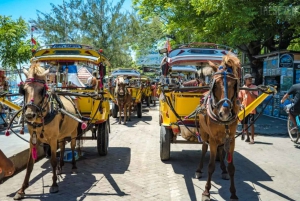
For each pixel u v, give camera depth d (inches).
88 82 335.3
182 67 442.0
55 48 321.4
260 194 224.8
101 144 326.3
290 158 326.3
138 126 563.2
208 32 593.3
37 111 205.6
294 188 238.2
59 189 231.6
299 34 642.2
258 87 238.2
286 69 595.2
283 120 595.8
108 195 220.2
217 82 196.4
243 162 310.7
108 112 343.3
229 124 196.1
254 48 671.8
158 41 1392.7
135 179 255.8
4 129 438.9
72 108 268.1
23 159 291.6
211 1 513.3
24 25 901.8
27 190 229.3
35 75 209.6
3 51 856.9
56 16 1346.0
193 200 212.5
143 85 914.1
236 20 520.4
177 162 308.2
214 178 260.1
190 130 264.5
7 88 468.1
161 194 223.1
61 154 269.9
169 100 275.1
